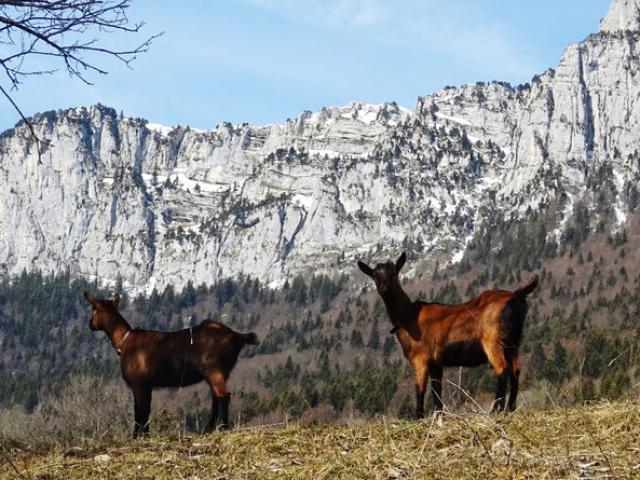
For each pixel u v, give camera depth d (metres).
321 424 9.12
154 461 7.81
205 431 11.52
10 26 8.45
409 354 10.89
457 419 7.38
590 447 6.19
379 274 11.00
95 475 7.42
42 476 7.47
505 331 10.23
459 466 6.10
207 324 12.01
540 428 7.05
